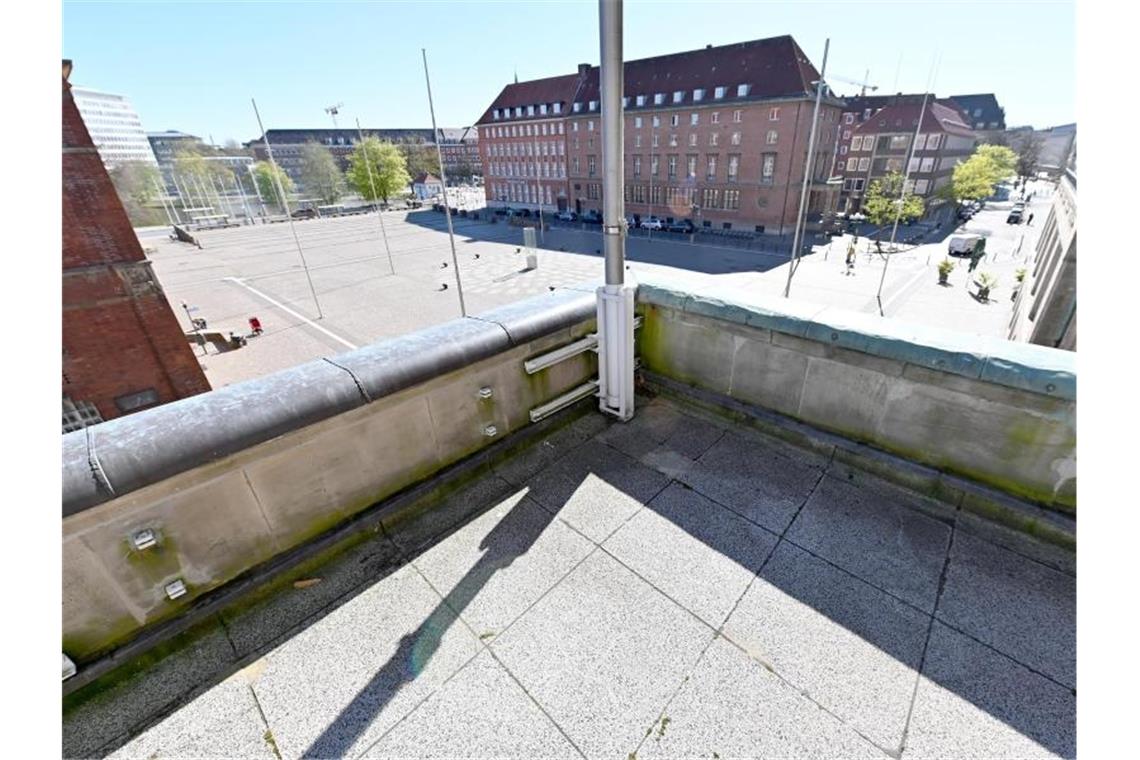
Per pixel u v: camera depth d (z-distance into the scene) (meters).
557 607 2.09
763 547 2.35
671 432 3.29
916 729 1.59
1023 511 2.26
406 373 2.36
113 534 1.70
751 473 2.85
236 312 26.03
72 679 1.70
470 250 42.59
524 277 32.09
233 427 1.86
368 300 27.75
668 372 3.65
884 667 1.79
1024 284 22.27
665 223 48.59
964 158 58.50
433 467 2.71
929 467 2.55
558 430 3.37
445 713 1.71
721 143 43.88
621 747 1.59
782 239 41.69
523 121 61.81
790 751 1.55
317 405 2.07
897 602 2.04
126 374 12.45
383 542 2.46
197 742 1.66
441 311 25.52
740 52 43.03
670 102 46.12
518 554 2.37
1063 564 2.15
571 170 59.12
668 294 3.35
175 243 52.69
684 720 1.65
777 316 2.84
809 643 1.89
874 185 44.03
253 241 50.62
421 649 1.94
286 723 1.70
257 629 2.04
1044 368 2.02
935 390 2.41
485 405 2.88
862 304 25.09
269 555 2.17
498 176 69.31
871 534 2.38
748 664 1.83
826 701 1.69
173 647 1.94
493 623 2.03
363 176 73.94
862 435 2.77
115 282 11.83
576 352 3.28
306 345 21.12
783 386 3.03
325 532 2.33
